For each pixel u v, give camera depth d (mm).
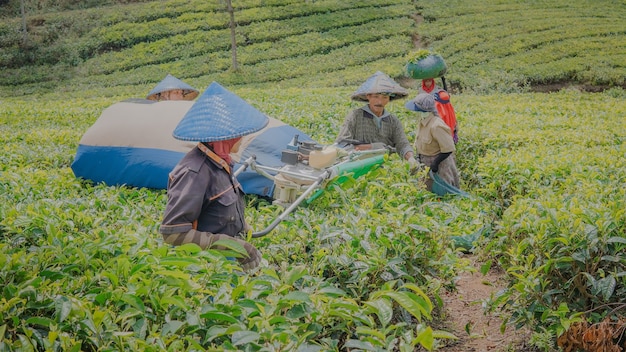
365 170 6844
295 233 4801
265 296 3523
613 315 4270
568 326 3975
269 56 30469
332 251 4562
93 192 7418
